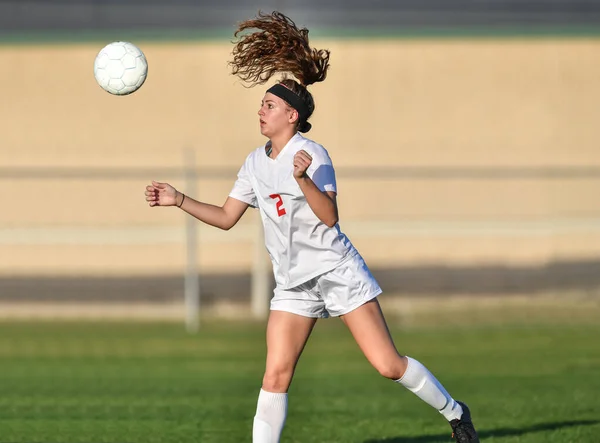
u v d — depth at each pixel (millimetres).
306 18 85688
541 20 84062
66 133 78938
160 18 86125
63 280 70562
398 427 28547
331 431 27953
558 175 64500
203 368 42125
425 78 80688
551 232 72188
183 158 79438
